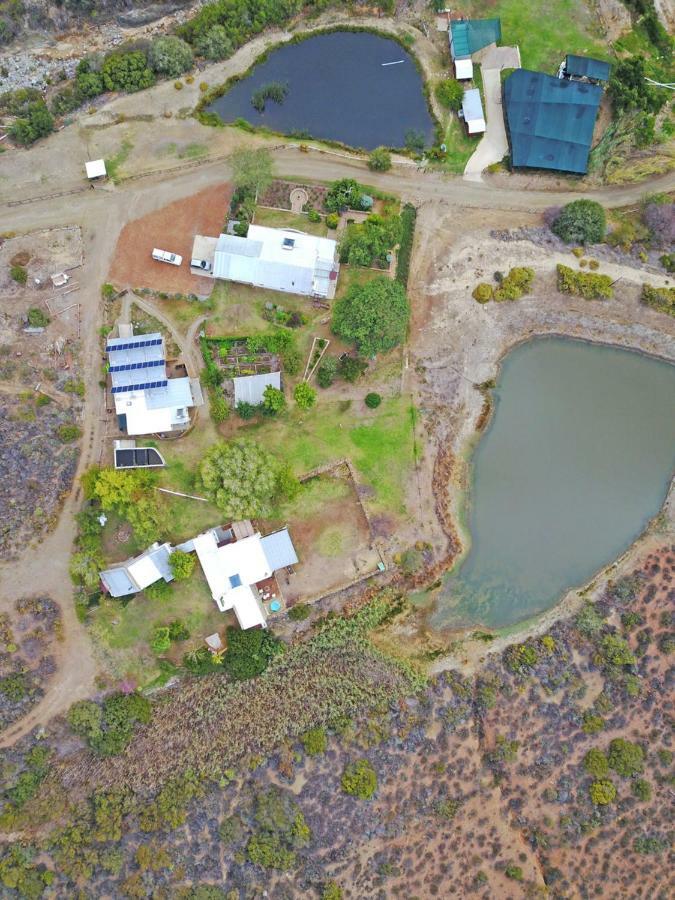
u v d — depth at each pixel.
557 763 52.00
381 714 52.38
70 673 52.59
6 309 53.47
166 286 54.75
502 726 52.75
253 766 50.56
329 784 50.50
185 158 55.59
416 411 55.81
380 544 55.19
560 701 53.25
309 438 55.09
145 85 55.28
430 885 49.22
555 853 50.34
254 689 52.94
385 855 49.41
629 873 50.12
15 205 54.41
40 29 55.28
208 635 53.97
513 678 54.00
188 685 53.44
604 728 52.59
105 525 53.41
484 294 55.50
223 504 51.41
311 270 53.16
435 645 54.84
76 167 55.03
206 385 54.53
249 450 51.53
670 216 56.22
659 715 52.91
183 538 54.06
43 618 52.41
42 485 52.81
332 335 55.19
